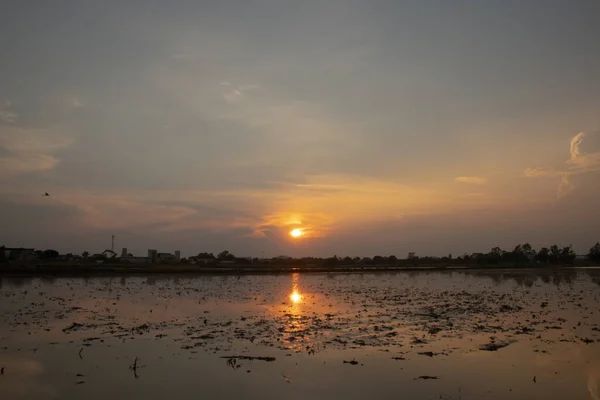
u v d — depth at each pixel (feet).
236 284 211.82
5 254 343.67
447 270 402.93
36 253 378.94
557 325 89.66
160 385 51.03
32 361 61.00
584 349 68.18
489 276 298.56
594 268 455.22
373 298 145.28
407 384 51.55
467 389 49.90
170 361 61.11
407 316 102.94
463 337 77.77
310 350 67.82
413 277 290.15
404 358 63.05
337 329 85.61
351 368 58.03
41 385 51.03
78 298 136.05
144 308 114.42
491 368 58.03
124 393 48.39
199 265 417.28
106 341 73.82
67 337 76.95
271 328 86.43
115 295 146.72
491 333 81.51
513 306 121.29
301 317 101.24
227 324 90.89
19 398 47.06
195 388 50.03
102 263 371.35
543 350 67.77
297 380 52.95
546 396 47.73
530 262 583.99
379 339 76.13
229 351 67.05
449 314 106.11
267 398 46.96
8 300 128.57
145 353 65.62
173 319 97.04
